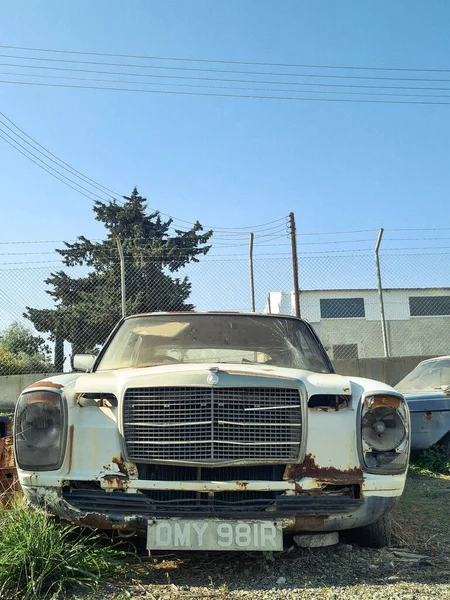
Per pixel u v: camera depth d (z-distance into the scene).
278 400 3.30
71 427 3.31
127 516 3.14
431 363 9.30
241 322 4.66
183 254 12.45
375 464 3.32
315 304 17.34
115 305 11.74
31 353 11.55
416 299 16.75
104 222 30.33
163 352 4.34
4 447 4.34
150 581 3.19
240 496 3.24
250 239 11.59
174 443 3.21
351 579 3.25
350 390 3.43
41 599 2.86
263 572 3.35
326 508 3.22
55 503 3.23
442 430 7.44
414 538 4.15
